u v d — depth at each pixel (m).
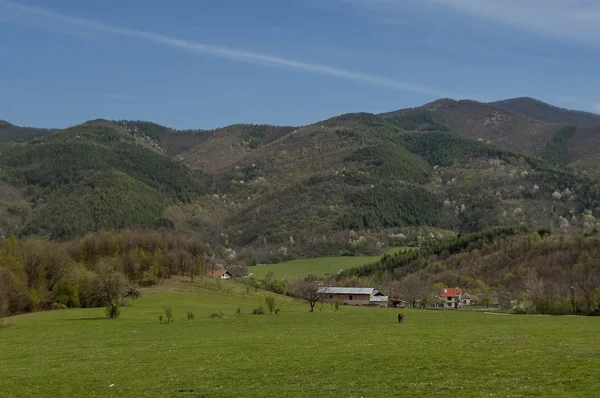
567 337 56.66
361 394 31.56
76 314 103.94
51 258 125.12
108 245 178.00
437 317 104.62
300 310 124.62
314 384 34.66
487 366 38.34
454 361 40.94
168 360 46.62
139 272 167.38
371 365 40.56
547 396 29.09
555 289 143.12
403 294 194.00
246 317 97.81
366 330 70.81
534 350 45.84
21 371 43.69
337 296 189.88
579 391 29.75
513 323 82.19
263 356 47.25
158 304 126.25
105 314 101.62
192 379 37.78
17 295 108.75
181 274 184.38
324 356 45.84
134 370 42.25
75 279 127.19
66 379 39.53
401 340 56.88
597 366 36.62
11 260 119.12
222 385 35.53
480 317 104.31
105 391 35.28
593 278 136.00
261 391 33.38
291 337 62.31
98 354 51.94
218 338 62.69
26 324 83.50
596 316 106.62
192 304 127.38
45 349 56.66
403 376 35.94
